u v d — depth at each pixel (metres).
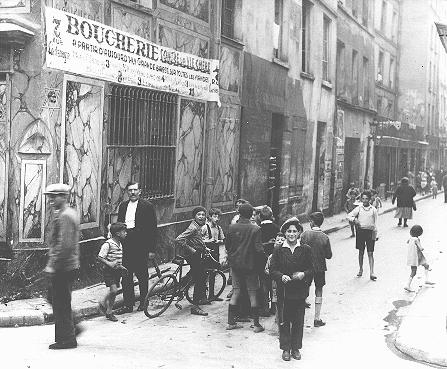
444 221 23.53
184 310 9.16
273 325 8.43
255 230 8.13
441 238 18.08
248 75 15.86
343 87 25.77
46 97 8.87
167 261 12.33
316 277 8.59
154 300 9.22
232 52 14.88
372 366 6.84
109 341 7.26
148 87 11.27
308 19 21.06
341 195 25.59
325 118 23.02
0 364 6.17
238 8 15.30
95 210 9.95
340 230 20.39
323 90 22.59
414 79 41.62
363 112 28.67
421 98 41.75
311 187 21.89
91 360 6.43
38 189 8.95
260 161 17.03
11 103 8.90
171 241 12.46
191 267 9.15
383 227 21.41
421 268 13.22
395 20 39.44
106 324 8.10
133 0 11.15
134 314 8.71
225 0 14.97
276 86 17.88
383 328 8.54
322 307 9.67
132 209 9.02
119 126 10.57
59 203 6.73
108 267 8.23
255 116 16.45
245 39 15.59
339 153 24.89
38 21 8.77
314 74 21.45
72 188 9.34
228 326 8.12
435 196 37.81
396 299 10.32
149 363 6.46
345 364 6.86
